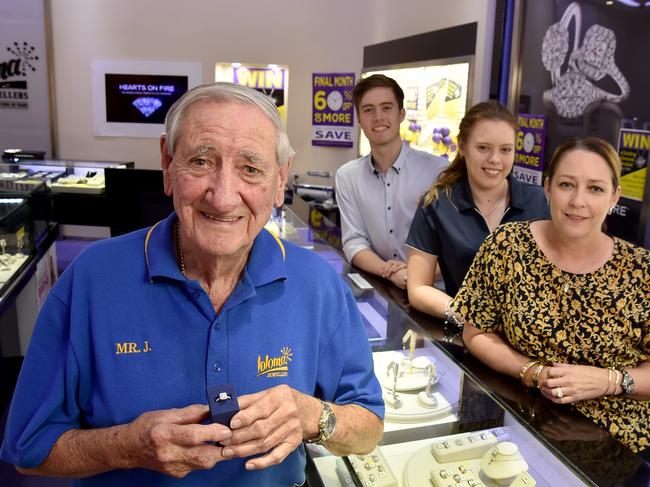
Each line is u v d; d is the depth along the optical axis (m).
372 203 2.87
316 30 6.73
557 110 3.93
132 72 6.72
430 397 1.38
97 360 0.98
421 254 2.30
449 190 2.24
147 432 0.87
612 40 3.35
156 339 0.99
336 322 1.13
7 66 6.57
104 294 1.00
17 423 0.98
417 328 1.64
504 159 2.09
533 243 1.65
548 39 4.00
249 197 0.94
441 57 4.28
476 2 4.90
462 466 1.17
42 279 3.82
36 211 3.78
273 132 0.97
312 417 1.00
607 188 1.50
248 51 6.77
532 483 1.09
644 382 1.53
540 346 1.62
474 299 1.72
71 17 6.60
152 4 6.63
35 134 6.77
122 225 3.23
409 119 4.87
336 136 6.71
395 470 1.16
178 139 0.95
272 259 1.07
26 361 1.00
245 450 0.88
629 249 1.58
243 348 1.02
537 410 1.37
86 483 1.03
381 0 6.50
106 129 6.83
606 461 1.11
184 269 1.05
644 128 3.13
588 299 1.58
